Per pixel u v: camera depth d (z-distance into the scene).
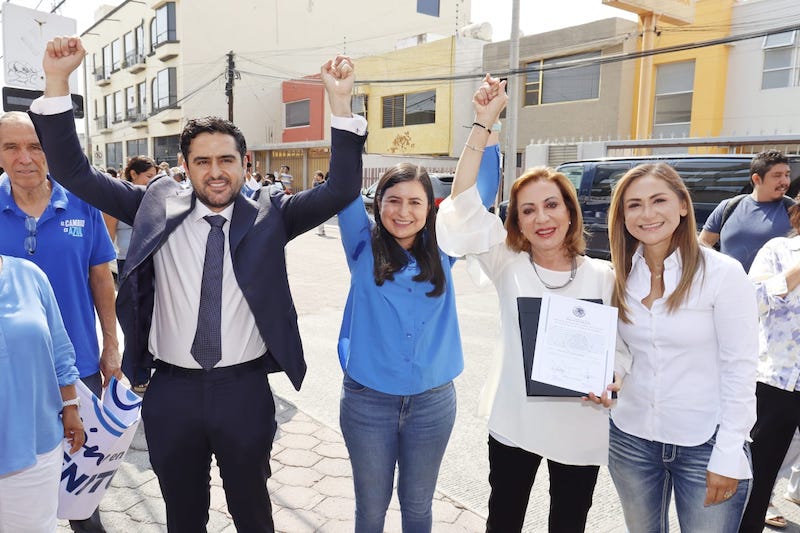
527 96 21.27
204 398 2.16
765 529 2.98
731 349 1.94
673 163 7.55
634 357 2.11
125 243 5.26
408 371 2.25
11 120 2.51
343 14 35.31
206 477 2.34
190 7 30.86
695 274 1.98
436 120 24.00
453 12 39.84
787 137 12.25
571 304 2.11
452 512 3.04
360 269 2.34
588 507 2.31
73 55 2.05
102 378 3.13
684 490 2.03
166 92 32.44
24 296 2.01
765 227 3.67
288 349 2.25
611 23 18.42
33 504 2.05
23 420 1.95
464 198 2.27
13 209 2.61
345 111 2.22
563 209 2.21
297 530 2.85
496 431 2.28
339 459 3.55
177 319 2.16
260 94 32.91
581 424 2.21
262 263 2.17
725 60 16.98
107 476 2.59
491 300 8.16
